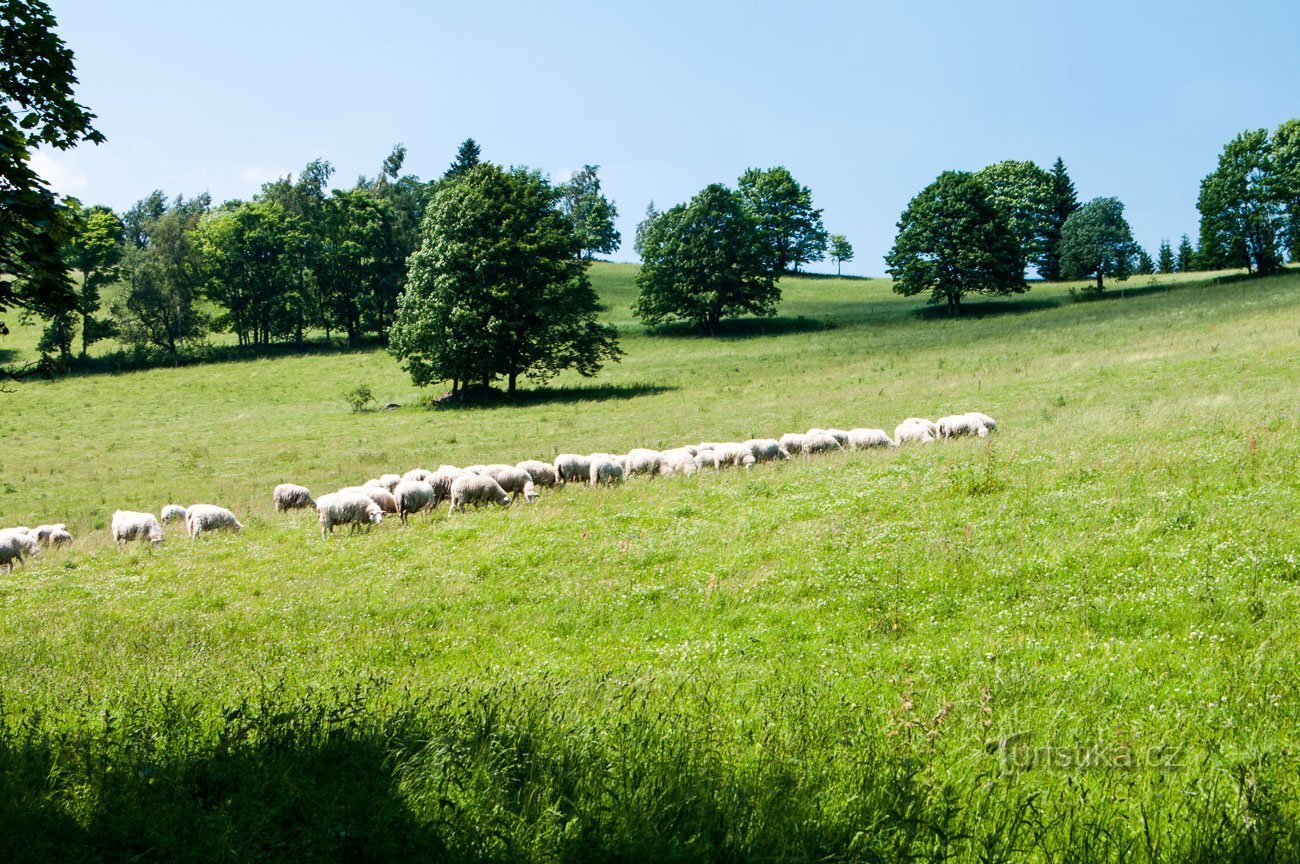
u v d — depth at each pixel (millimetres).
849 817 5520
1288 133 87938
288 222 100500
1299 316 53062
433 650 12109
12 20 8820
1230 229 92062
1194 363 41344
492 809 5680
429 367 62594
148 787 6176
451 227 63219
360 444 48312
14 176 8914
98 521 31250
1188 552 12211
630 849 5188
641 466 27938
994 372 51062
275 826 5598
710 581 13414
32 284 9734
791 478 22094
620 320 104500
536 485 26828
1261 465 16438
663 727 7008
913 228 93375
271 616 14266
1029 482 17609
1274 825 5285
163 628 13820
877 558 13867
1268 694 7523
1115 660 8875
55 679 11109
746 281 93125
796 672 9438
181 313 91000
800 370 65250
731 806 5656
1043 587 11711
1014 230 121438
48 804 5961
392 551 18328
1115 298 89250
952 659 9594
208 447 49656
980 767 6480
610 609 13203
